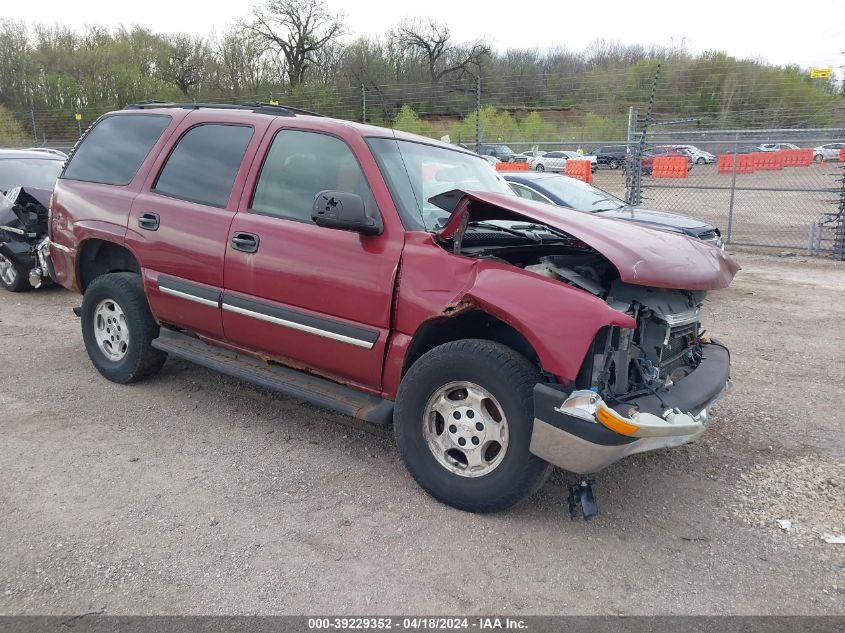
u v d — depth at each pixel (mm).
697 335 3988
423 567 2994
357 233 3666
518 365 3195
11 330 6629
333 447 4172
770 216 19266
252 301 4047
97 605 2666
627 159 15109
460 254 3451
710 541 3305
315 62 40281
